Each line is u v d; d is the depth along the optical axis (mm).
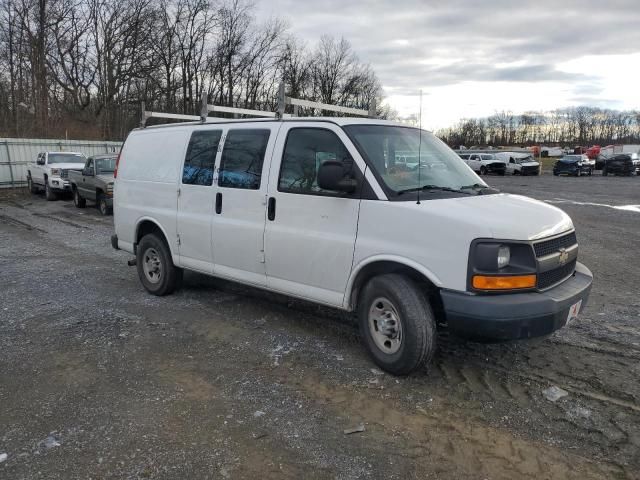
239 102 51375
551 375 4156
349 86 65438
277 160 4750
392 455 3117
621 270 7828
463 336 3723
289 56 55281
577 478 2910
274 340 4918
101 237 11148
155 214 6141
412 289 3910
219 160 5328
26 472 2945
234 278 5277
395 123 4805
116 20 42562
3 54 37562
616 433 3338
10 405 3713
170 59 45562
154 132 6340
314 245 4434
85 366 4359
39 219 14188
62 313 5742
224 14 48250
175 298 6297
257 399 3783
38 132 35719
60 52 40688
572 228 4301
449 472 2963
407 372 4020
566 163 39156
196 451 3146
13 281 7219
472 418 3525
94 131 40188
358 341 4883
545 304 3572
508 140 110500
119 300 6246
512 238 3592
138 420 3498
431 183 4301
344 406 3686
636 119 111812
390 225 3945
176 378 4129
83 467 2994
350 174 4203
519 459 3080
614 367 4309
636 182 30922
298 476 2920
